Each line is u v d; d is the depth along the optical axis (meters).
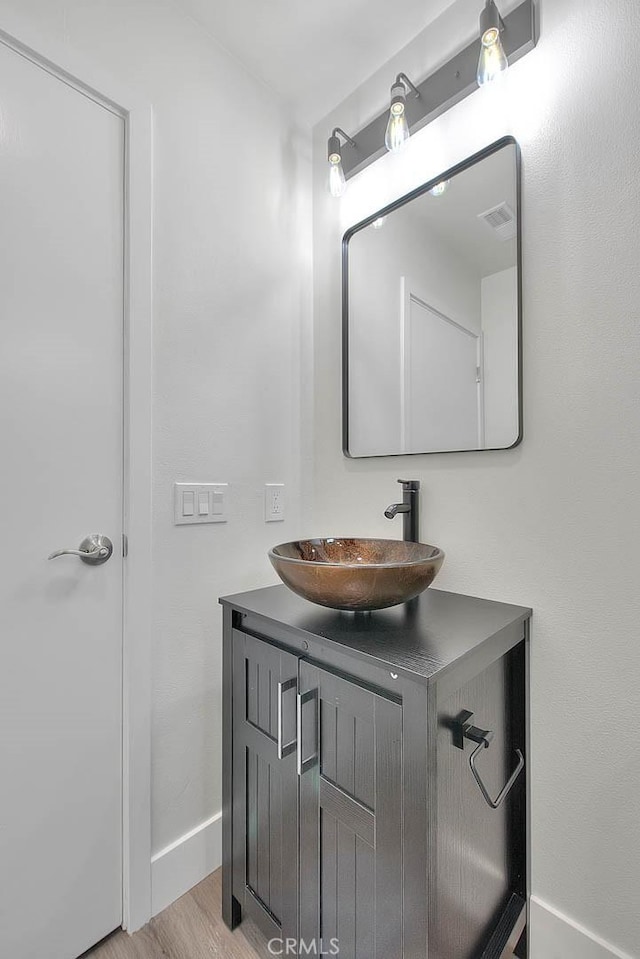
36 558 0.98
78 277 1.04
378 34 1.28
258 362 1.43
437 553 1.03
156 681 1.18
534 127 1.07
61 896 1.02
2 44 0.93
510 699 1.04
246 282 1.40
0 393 0.93
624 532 0.94
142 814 1.14
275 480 1.48
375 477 1.42
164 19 1.19
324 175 1.57
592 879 0.97
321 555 1.28
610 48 0.95
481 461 1.17
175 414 1.22
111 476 1.10
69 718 1.03
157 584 1.18
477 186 1.17
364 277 1.44
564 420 1.02
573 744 1.00
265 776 1.03
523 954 1.05
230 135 1.35
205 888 1.25
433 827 0.74
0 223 0.93
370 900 0.81
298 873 0.95
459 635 0.90
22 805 0.96
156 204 1.18
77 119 1.04
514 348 1.10
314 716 0.91
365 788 0.82
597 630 0.97
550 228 1.04
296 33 1.28
